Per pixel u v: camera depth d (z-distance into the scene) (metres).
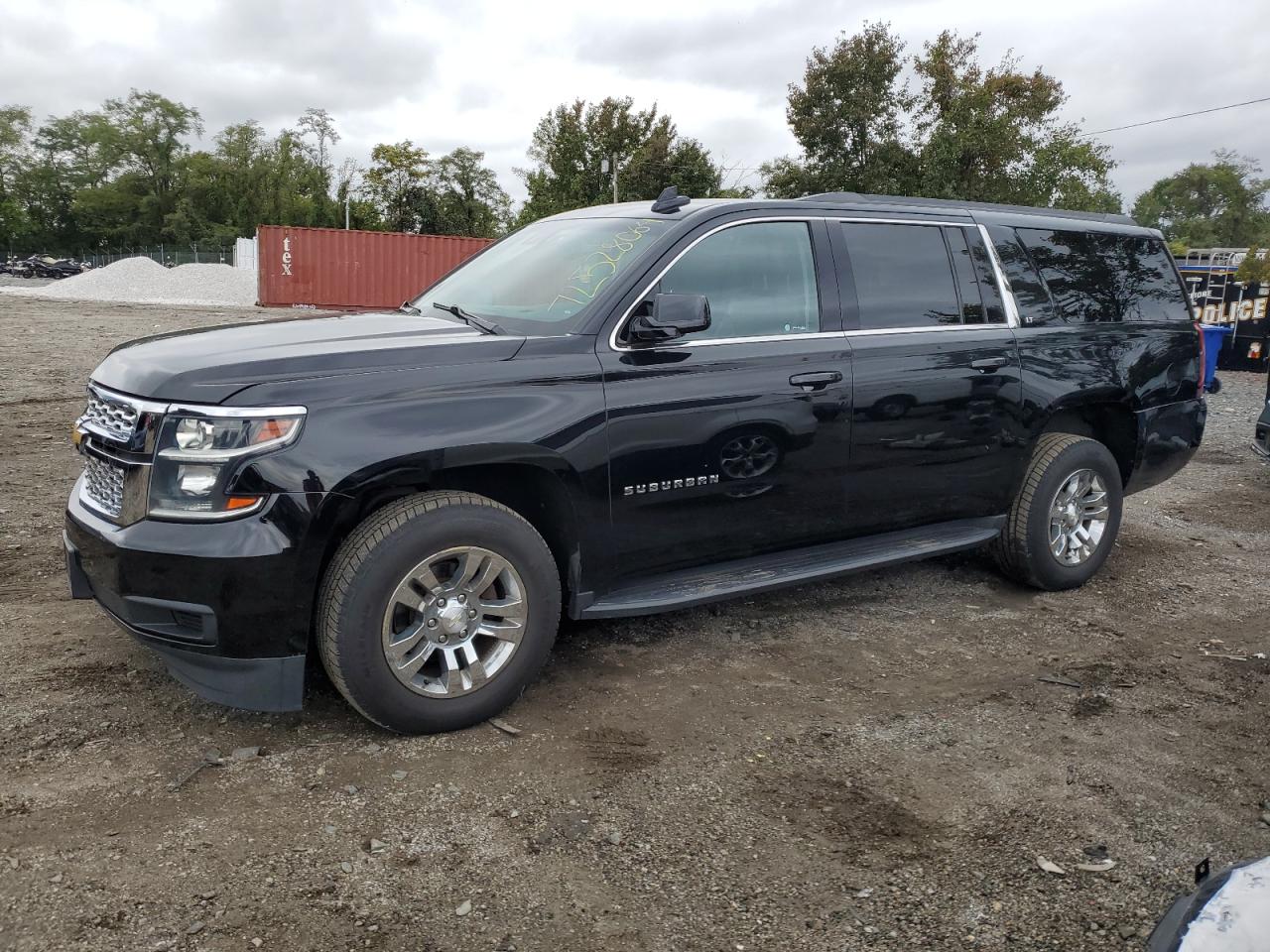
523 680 3.43
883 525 4.38
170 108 89.31
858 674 3.98
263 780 2.97
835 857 2.70
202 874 2.51
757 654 4.16
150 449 3.00
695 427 3.69
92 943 2.23
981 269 4.70
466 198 66.88
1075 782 3.15
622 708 3.58
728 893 2.52
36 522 5.57
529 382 3.36
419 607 3.17
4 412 9.16
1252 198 94.12
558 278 3.92
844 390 4.08
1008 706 3.72
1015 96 30.00
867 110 30.66
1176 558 5.89
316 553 3.01
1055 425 5.19
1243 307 17.73
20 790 2.84
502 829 2.77
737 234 3.97
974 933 2.40
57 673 3.62
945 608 4.84
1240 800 3.08
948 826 2.87
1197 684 4.00
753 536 3.97
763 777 3.11
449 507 3.19
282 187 86.44
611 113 47.12
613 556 3.62
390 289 29.64
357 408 3.07
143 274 39.88
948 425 4.43
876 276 4.33
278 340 3.41
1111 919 2.46
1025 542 4.88
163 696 3.49
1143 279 5.40
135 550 2.95
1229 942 1.63
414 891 2.49
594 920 2.40
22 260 73.50
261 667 3.03
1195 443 5.54
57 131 92.31
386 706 3.15
